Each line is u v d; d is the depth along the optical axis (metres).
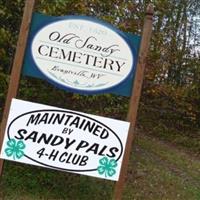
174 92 9.25
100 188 4.03
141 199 4.26
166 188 4.89
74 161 3.06
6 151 3.01
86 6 4.05
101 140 3.08
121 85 3.11
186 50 9.91
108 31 3.09
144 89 7.54
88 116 3.07
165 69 8.31
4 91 3.79
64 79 3.07
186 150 8.47
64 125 3.05
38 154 3.04
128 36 3.11
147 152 6.93
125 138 3.10
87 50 3.08
